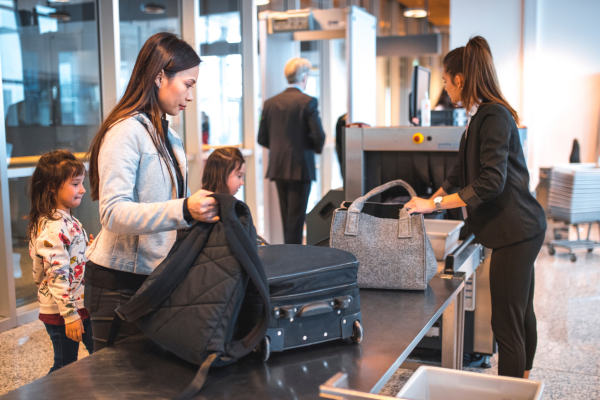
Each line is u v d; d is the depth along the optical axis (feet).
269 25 16.10
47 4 11.76
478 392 4.33
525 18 22.68
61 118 12.32
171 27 15.23
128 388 3.33
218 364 3.49
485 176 5.63
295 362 3.76
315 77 23.80
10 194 11.11
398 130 8.80
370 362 3.76
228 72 17.46
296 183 14.94
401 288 5.53
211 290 3.48
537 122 23.18
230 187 9.02
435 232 6.69
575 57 22.56
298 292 3.83
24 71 11.39
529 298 6.84
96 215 13.12
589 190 17.51
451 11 23.67
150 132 4.29
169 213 3.65
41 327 10.94
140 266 4.50
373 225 5.65
